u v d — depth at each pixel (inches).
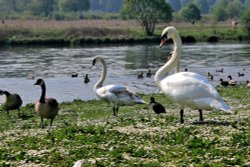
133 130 805.9
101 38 4741.6
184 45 4365.2
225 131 762.2
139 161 596.1
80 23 6496.1
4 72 2536.9
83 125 901.2
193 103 821.9
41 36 4825.3
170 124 851.4
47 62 2999.5
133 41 4830.2
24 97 1726.1
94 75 2422.5
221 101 815.7
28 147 709.3
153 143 700.0
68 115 1112.8
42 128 909.2
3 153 666.2
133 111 1132.5
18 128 926.4
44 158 631.2
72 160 614.2
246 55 3316.9
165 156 618.5
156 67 2741.1
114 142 709.3
